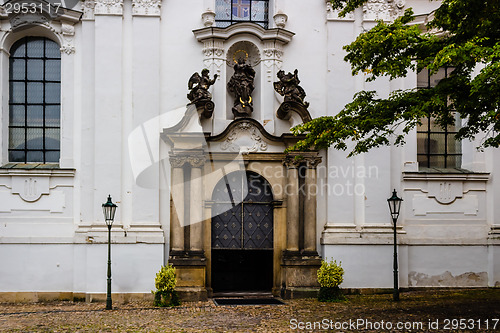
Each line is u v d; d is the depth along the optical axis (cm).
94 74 1783
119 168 1753
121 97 1770
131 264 1714
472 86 1111
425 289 1828
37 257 1730
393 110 1330
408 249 1828
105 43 1775
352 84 1839
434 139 1945
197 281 1688
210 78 1798
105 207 1575
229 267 1830
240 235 1806
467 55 1117
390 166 1844
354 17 1862
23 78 1839
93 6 1795
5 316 1459
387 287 1786
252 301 1662
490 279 1847
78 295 1714
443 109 1300
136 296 1706
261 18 1912
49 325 1334
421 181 1862
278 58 1827
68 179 1767
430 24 1336
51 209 1756
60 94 1836
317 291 1709
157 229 1736
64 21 1786
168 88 1794
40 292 1719
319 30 1859
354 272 1780
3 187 1753
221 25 1891
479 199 1880
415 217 1853
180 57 1808
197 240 1711
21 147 1830
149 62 1786
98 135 1755
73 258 1733
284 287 1745
